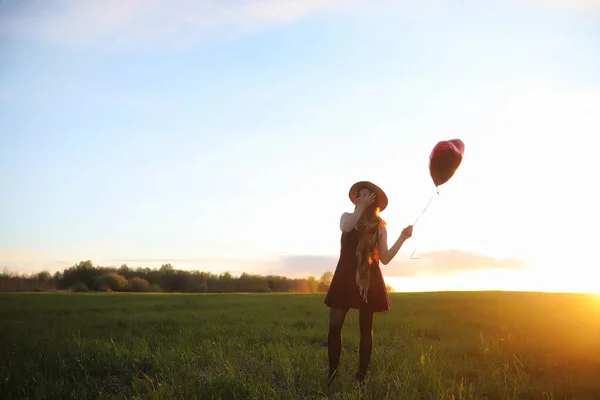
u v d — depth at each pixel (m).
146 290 68.25
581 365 7.89
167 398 5.95
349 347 9.14
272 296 28.16
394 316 15.09
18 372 6.89
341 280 6.84
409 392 6.16
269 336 10.34
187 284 67.00
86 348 8.57
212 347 9.03
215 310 17.48
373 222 6.88
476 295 24.97
